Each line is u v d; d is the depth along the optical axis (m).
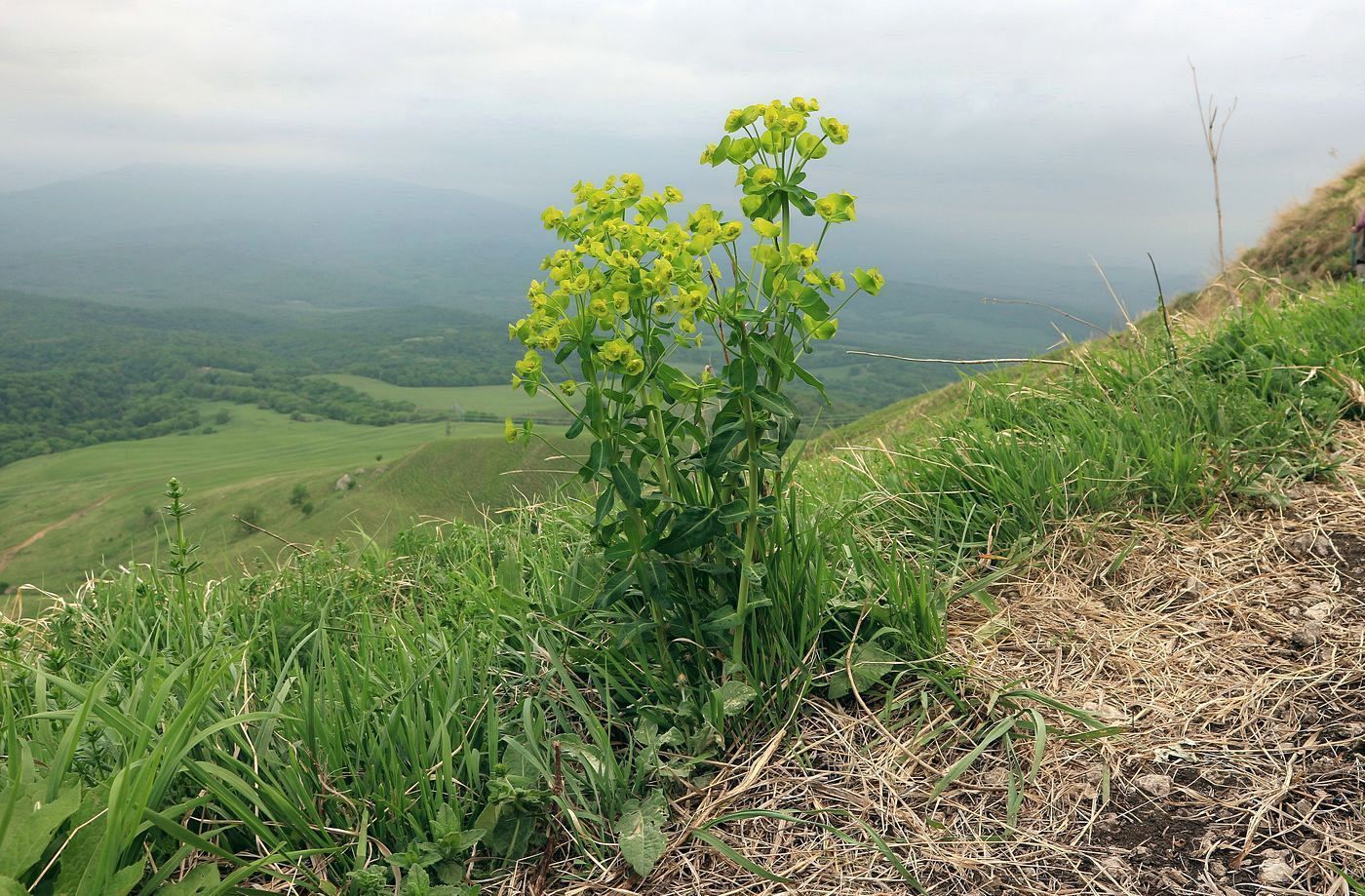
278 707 1.86
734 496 2.06
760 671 2.10
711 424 1.99
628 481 1.83
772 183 1.81
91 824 1.39
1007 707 2.04
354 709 1.93
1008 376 4.13
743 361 1.83
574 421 1.85
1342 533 2.59
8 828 1.31
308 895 1.61
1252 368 3.65
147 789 1.40
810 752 1.98
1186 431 3.18
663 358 1.86
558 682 2.17
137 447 181.12
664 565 1.98
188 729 1.59
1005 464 3.00
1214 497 2.90
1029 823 1.72
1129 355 3.94
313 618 2.63
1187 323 4.43
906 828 1.74
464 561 3.06
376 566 3.21
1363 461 2.99
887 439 3.84
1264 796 1.69
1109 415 3.39
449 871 1.64
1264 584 2.43
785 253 1.84
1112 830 1.68
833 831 1.68
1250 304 4.58
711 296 1.90
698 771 1.93
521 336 1.85
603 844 1.73
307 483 67.44
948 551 2.77
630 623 2.12
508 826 1.72
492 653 2.16
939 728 2.01
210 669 1.76
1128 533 2.77
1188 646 2.21
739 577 2.06
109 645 2.32
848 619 2.30
